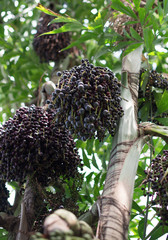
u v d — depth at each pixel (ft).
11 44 16.79
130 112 9.10
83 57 15.75
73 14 15.34
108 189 8.23
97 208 8.42
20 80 16.46
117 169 8.41
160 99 10.74
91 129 8.53
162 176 8.75
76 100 8.61
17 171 9.21
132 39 10.40
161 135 9.02
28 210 9.45
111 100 8.70
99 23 10.72
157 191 8.75
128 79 9.55
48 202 9.69
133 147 8.70
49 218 6.97
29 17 17.07
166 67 15.08
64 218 6.99
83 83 8.63
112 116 8.79
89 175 11.57
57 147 9.14
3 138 9.27
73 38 15.23
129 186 8.30
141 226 10.06
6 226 9.53
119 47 10.26
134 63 9.81
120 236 7.78
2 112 15.39
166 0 10.61
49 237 6.77
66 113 8.77
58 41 13.87
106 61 15.81
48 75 16.47
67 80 8.82
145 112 10.78
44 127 9.16
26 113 9.37
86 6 15.28
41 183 9.48
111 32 10.48
